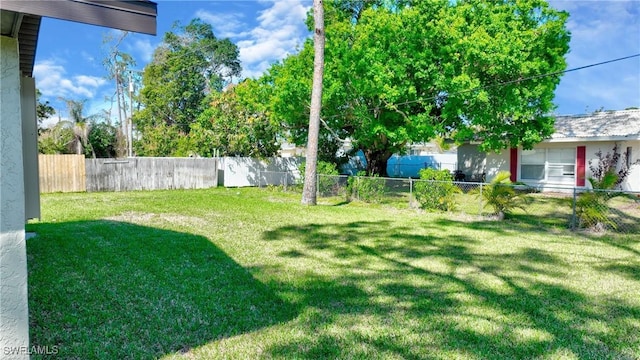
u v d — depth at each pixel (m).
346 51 13.13
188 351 2.74
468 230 7.57
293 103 13.96
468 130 13.86
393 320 3.31
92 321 3.20
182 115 31.12
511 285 4.26
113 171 15.59
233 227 7.71
